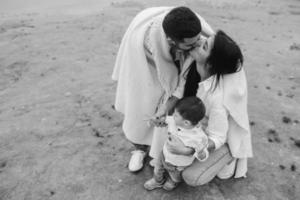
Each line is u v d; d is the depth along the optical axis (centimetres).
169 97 238
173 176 255
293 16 939
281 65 545
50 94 435
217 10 959
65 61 541
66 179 288
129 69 236
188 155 223
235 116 218
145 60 227
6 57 558
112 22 771
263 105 412
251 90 453
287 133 355
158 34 204
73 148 327
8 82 475
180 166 236
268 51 614
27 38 654
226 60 193
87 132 353
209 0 1088
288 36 725
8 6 1043
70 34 680
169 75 225
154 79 239
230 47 189
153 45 207
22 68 519
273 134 351
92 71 506
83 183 283
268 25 819
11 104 412
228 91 210
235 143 237
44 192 274
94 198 267
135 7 960
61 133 351
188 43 184
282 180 286
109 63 537
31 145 332
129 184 281
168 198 267
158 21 205
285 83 479
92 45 617
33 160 311
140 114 258
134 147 327
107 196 269
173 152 221
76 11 945
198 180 232
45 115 385
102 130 356
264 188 277
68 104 409
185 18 173
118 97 269
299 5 1089
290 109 405
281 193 273
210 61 198
